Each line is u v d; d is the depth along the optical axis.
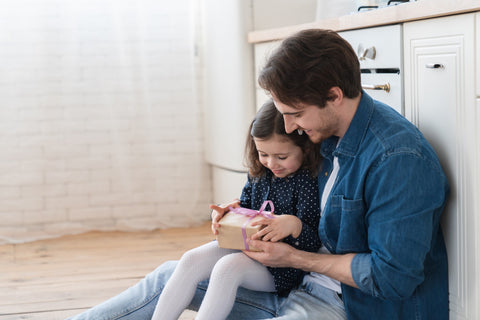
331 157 1.62
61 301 2.61
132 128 3.65
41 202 3.61
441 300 1.58
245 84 3.28
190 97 3.70
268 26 3.27
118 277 2.89
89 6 3.52
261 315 1.68
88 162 3.63
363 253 1.52
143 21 3.58
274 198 1.76
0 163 3.54
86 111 3.60
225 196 3.59
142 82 3.62
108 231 3.67
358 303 1.52
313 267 1.54
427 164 1.45
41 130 3.57
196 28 3.68
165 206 3.73
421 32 1.67
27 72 3.51
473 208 1.49
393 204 1.42
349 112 1.51
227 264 1.58
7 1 3.45
